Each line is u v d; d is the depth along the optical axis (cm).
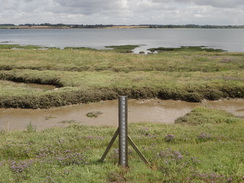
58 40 11212
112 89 2091
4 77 2602
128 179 712
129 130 1241
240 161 818
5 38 13412
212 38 12256
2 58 3497
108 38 12888
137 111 1792
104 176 720
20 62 3197
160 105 1916
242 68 2977
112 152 895
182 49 5762
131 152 900
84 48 6091
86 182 686
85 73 2655
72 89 2033
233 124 1355
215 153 889
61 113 1719
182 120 1530
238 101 2012
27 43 9075
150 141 1072
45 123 1544
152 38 12656
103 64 3155
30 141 1085
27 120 1594
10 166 800
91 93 1973
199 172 740
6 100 1806
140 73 2716
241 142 1004
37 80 2492
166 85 2172
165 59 3562
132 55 4072
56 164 817
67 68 2925
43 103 1806
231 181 699
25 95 1872
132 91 2070
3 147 1010
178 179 700
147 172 743
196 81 2312
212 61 3416
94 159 838
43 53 4178
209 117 1516
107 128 1314
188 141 1072
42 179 701
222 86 2152
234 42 9088
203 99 2012
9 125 1510
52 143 1051
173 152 885
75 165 796
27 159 905
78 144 1041
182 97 2019
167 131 1216
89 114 1684
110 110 1786
